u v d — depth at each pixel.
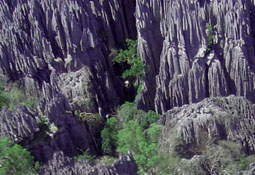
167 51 59.34
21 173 49.19
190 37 58.41
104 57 64.75
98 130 58.72
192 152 51.97
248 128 52.72
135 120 57.72
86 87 60.91
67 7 61.41
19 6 62.72
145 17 62.00
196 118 52.56
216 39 59.19
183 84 59.50
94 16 66.12
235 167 50.06
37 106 56.09
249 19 59.62
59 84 61.56
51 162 49.84
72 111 57.44
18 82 61.44
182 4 57.91
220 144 51.72
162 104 60.56
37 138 52.94
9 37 61.06
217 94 58.94
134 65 62.38
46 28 63.03
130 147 52.31
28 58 60.62
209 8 59.09
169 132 53.16
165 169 50.47
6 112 52.31
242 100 54.19
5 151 48.66
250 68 58.84
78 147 56.25
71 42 61.78
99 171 47.91
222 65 59.03
